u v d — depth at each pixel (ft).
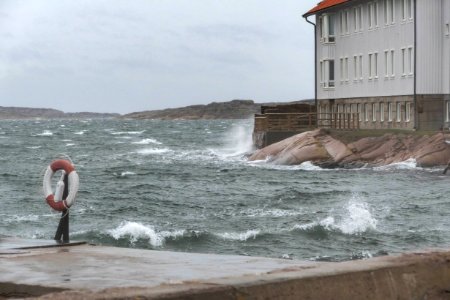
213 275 31.99
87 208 127.75
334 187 154.51
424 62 214.48
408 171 180.34
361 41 249.96
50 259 38.68
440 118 214.48
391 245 88.99
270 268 34.17
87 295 21.31
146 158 270.87
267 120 228.63
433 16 213.66
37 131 604.08
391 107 231.91
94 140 437.99
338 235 95.81
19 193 155.53
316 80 276.00
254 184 165.58
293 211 118.93
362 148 195.11
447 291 26.48
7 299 30.09
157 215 118.32
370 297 25.11
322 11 269.03
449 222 105.70
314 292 24.25
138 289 22.25
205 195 147.13
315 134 206.18
